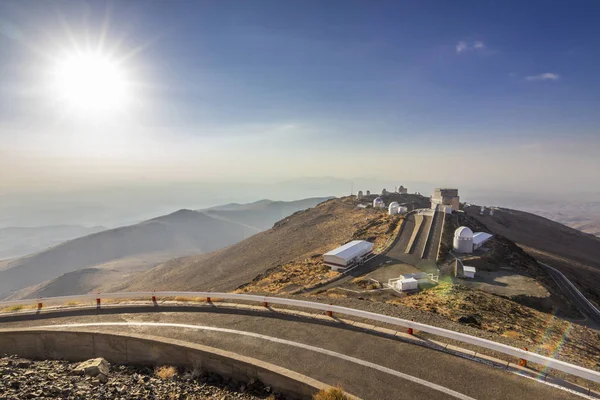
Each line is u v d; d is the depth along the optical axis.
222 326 15.05
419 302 25.22
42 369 12.05
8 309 19.11
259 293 20.58
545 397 9.20
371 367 10.93
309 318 15.29
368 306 16.27
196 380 11.56
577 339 20.58
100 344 14.31
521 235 110.44
